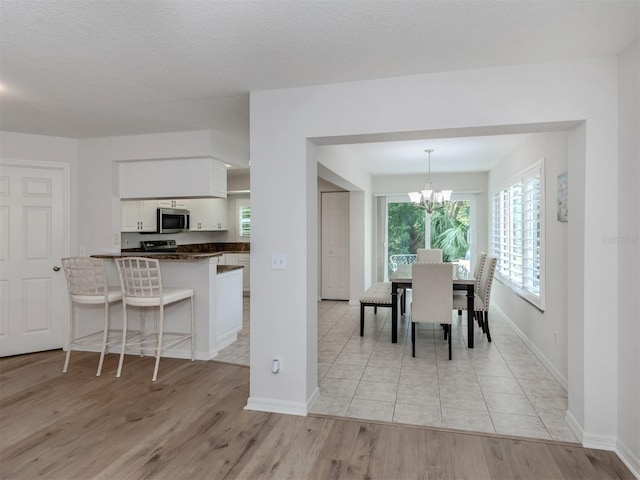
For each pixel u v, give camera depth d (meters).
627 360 2.18
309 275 2.88
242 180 7.24
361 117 2.66
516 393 3.14
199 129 3.89
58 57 2.25
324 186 7.35
